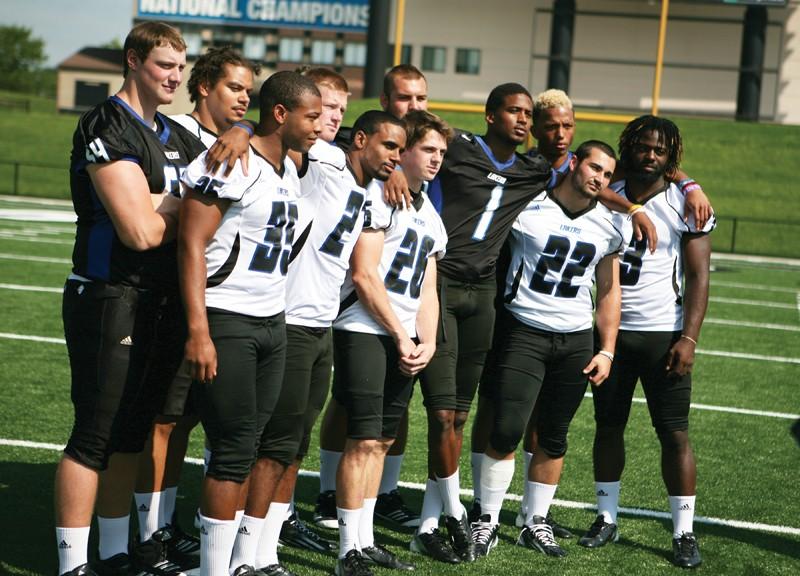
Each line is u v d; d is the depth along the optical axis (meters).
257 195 3.15
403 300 3.78
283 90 3.15
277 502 3.66
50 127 34.72
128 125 3.31
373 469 3.82
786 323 11.35
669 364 4.09
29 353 7.42
